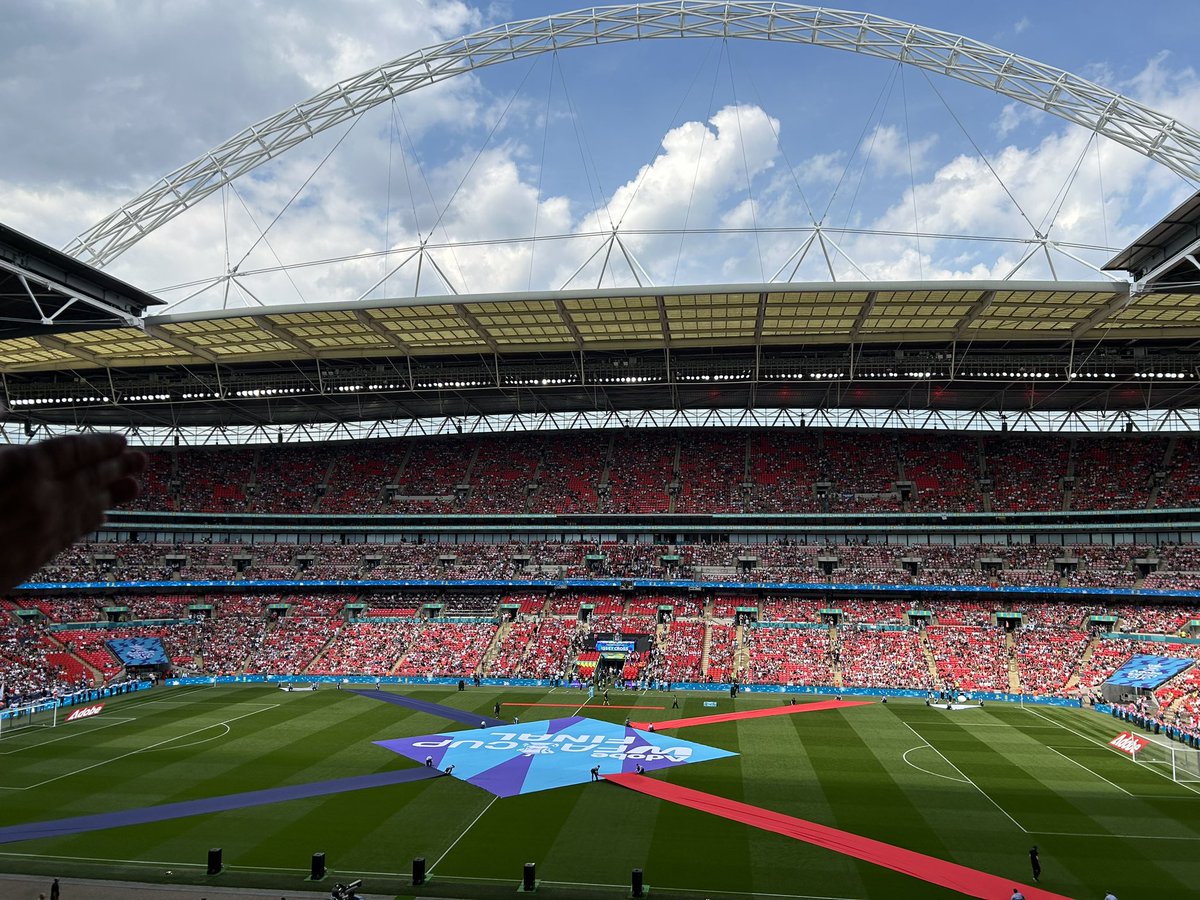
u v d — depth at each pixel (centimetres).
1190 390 9631
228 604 10550
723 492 11012
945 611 9469
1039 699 7975
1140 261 6406
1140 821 4431
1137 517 9450
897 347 8575
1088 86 6569
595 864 3869
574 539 10938
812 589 9812
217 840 4178
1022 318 7475
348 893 3347
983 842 4131
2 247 5756
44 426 11600
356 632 9981
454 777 5275
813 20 7519
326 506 11569
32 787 5084
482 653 9450
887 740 6325
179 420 11800
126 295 6944
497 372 8900
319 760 5688
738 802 4772
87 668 8788
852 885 3622
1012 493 10388
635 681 8725
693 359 9088
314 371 9438
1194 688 7094
